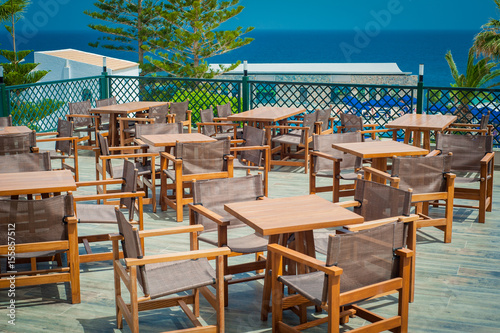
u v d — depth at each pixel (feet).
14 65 62.13
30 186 12.18
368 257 9.53
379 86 28.55
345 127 24.53
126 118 25.05
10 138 18.34
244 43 76.23
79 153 28.22
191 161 17.67
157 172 19.35
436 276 13.50
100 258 13.85
